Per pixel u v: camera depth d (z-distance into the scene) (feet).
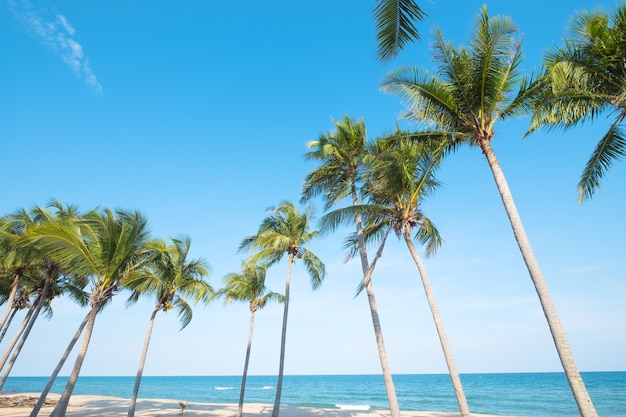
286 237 64.44
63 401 38.11
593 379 280.51
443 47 32.19
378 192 44.47
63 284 70.08
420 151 40.83
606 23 28.48
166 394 217.77
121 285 46.60
